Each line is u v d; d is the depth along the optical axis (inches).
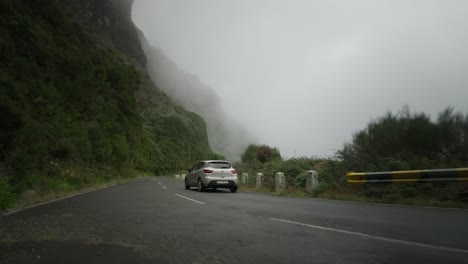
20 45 909.2
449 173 361.7
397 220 258.1
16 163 509.7
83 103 1151.0
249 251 165.3
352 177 486.9
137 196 513.0
